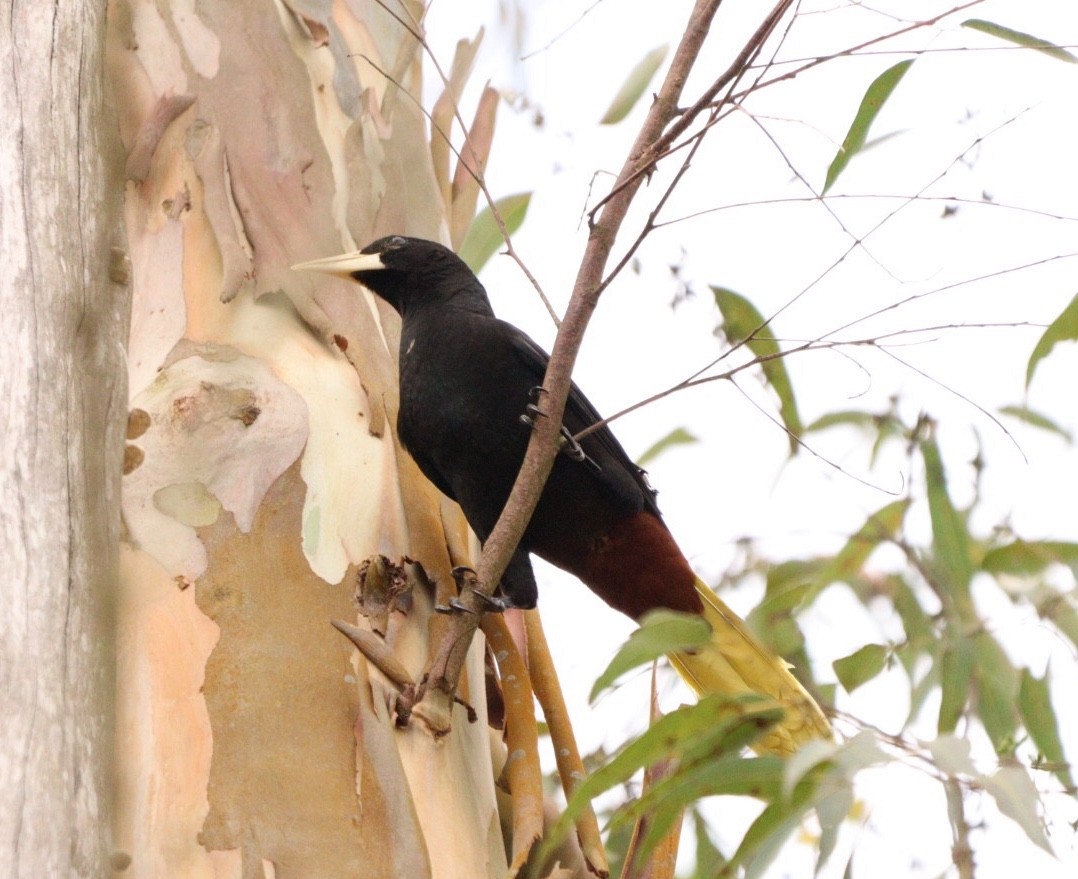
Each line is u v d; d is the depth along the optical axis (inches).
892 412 308.5
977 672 280.8
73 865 195.8
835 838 213.0
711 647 343.6
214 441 268.5
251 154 323.0
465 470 332.8
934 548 290.5
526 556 317.7
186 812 222.2
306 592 254.1
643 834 286.7
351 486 277.1
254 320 299.9
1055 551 288.8
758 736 232.8
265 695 236.4
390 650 250.4
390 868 224.5
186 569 251.0
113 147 309.3
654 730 232.1
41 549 218.7
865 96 272.5
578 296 258.4
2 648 204.2
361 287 343.0
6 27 278.2
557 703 308.0
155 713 231.9
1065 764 239.6
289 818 223.8
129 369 284.7
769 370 316.5
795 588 290.7
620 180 257.0
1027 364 288.4
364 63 361.4
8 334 238.2
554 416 260.7
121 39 332.8
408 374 332.8
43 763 199.2
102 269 267.0
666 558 342.3
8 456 224.4
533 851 267.9
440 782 246.1
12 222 252.8
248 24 340.5
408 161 362.0
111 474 248.4
